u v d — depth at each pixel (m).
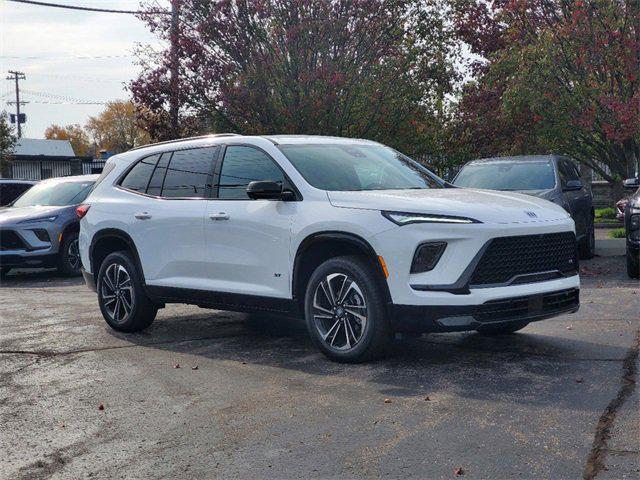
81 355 6.89
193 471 4.06
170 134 19.34
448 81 19.84
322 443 4.36
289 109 18.31
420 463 3.99
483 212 5.77
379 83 19.09
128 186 8.04
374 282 5.89
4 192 17.97
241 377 5.88
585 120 18.17
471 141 20.45
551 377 5.46
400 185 6.76
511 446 4.15
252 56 18.25
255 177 6.82
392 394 5.21
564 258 6.16
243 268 6.76
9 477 4.12
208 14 18.56
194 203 7.22
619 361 5.85
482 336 6.99
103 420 4.99
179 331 7.89
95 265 8.27
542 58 18.22
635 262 10.34
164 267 7.46
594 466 3.84
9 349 7.23
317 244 6.24
